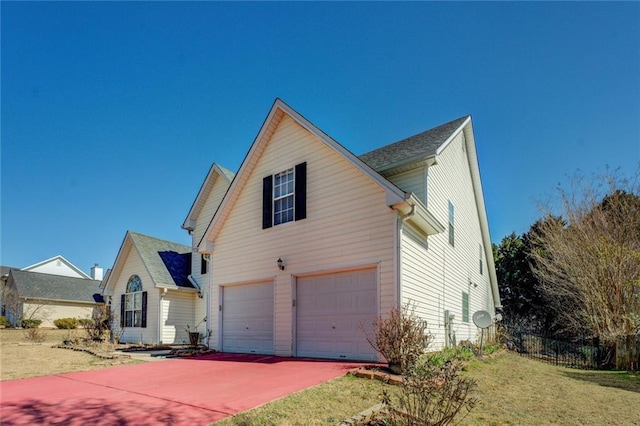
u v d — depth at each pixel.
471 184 18.88
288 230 11.89
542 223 21.31
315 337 10.73
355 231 10.31
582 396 7.77
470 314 17.19
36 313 35.28
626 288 15.91
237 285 13.28
